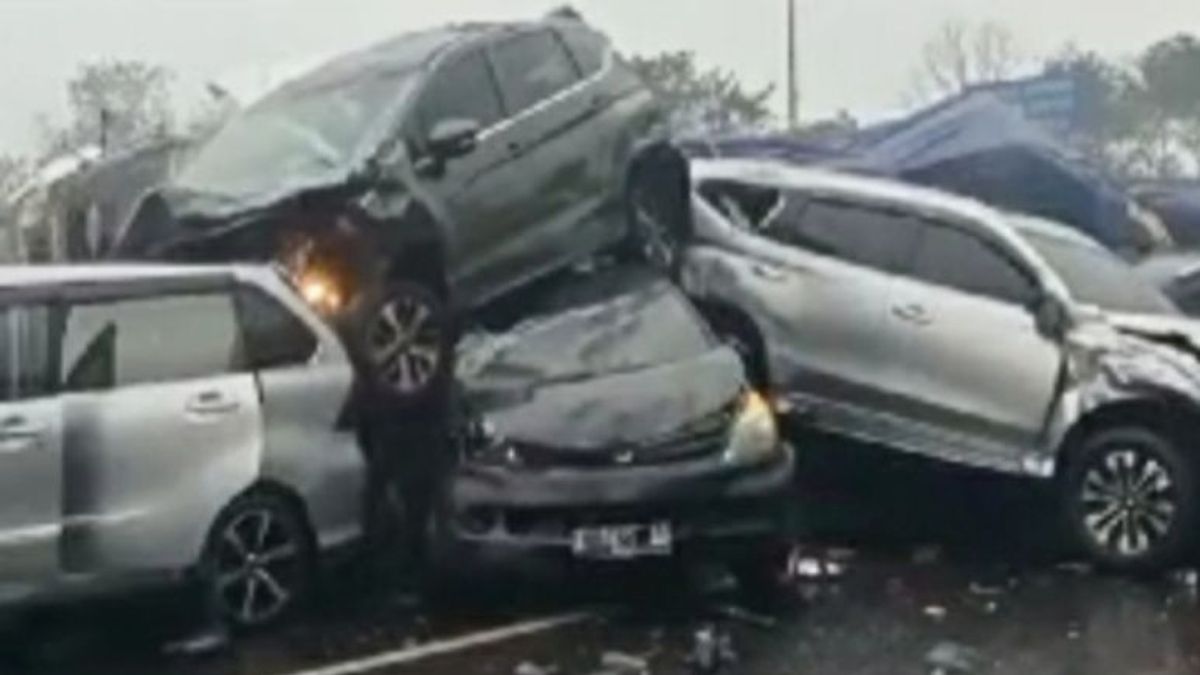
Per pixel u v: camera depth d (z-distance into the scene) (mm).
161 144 13070
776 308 9859
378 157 9375
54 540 7043
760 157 14844
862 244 9812
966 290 9484
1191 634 7742
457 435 8227
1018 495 9883
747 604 8273
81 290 7320
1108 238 15141
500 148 9992
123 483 7227
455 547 8000
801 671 7164
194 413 7473
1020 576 8891
